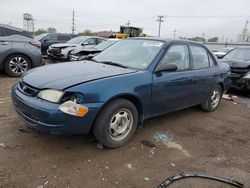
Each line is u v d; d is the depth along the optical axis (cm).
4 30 816
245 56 849
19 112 353
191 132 456
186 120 514
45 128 317
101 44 1158
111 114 348
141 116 401
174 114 542
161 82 408
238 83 748
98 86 333
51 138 385
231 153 390
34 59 864
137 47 457
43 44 1542
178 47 461
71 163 328
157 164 343
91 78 344
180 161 355
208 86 530
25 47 842
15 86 383
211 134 455
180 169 336
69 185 288
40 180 293
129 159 349
